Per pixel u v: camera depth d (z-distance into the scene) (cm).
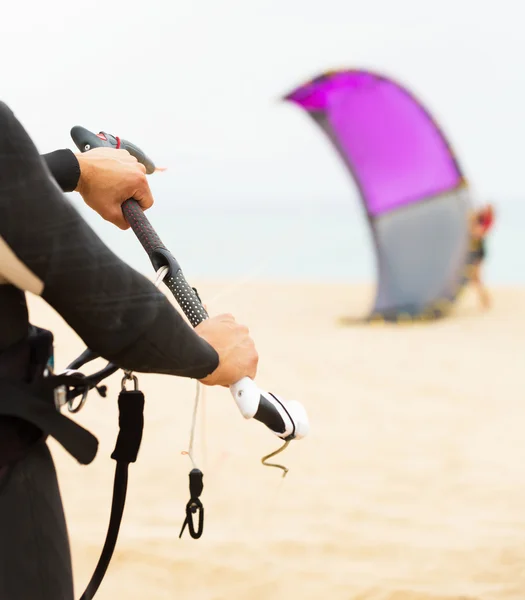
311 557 394
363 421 725
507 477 543
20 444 137
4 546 136
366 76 1332
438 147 1409
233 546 404
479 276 1702
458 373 993
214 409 649
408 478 540
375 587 355
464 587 354
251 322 1330
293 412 162
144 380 599
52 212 122
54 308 127
